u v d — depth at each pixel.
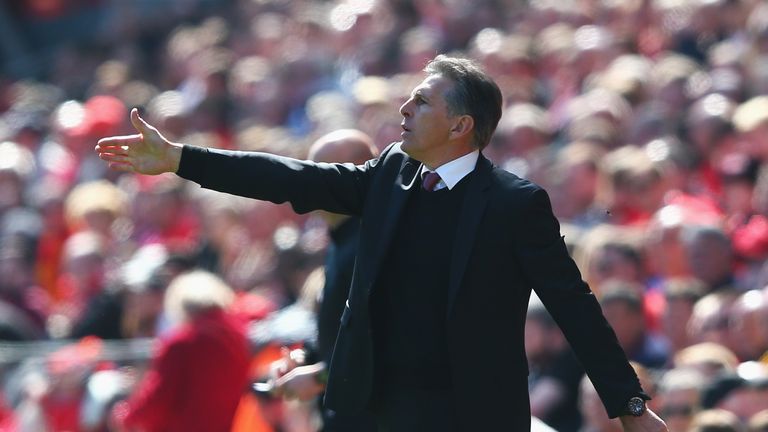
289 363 16.61
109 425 24.89
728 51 33.84
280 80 42.12
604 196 28.77
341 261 15.73
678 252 24.31
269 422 21.84
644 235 25.23
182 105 44.00
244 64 45.19
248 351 22.64
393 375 12.84
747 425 18.80
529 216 12.36
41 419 25.78
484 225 12.41
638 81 33.66
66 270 33.66
